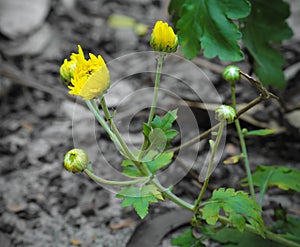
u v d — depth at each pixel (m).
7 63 1.13
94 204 0.89
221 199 0.70
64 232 0.87
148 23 1.26
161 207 0.88
